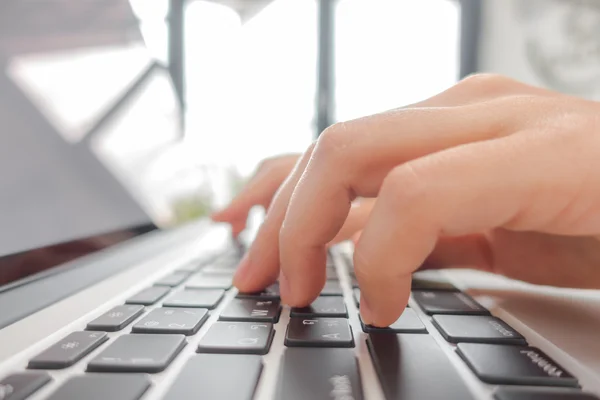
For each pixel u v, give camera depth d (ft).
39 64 1.34
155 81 2.59
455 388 0.49
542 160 0.61
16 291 0.87
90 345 0.57
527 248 1.02
